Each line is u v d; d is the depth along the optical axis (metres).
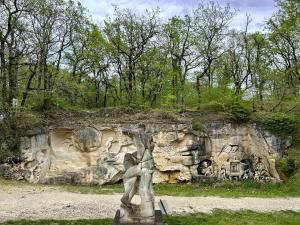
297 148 31.81
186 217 19.58
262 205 23.33
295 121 32.22
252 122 32.72
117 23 39.94
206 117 33.59
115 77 43.47
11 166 30.47
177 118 32.94
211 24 40.78
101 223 17.83
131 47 39.75
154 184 30.95
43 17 34.44
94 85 42.41
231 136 32.84
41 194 24.86
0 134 31.17
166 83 41.75
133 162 14.52
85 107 39.66
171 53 40.81
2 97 32.06
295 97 36.44
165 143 31.69
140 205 14.12
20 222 17.72
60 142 31.80
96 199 23.52
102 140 31.41
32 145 31.17
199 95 40.19
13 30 33.31
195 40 40.69
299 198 25.95
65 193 25.58
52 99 34.47
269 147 31.70
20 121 31.56
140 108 34.75
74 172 30.61
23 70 36.06
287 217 20.77
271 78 38.62
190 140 31.98
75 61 40.66
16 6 32.69
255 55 42.94
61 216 19.05
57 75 36.78
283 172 30.41
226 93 36.72
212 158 32.28
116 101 42.84
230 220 19.53
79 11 38.81
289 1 41.78
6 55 33.12
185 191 27.81
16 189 26.28
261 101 37.12
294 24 41.06
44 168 30.89
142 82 41.22
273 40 42.94
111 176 30.45
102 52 41.06
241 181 31.48
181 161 31.61
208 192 27.59
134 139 14.59
